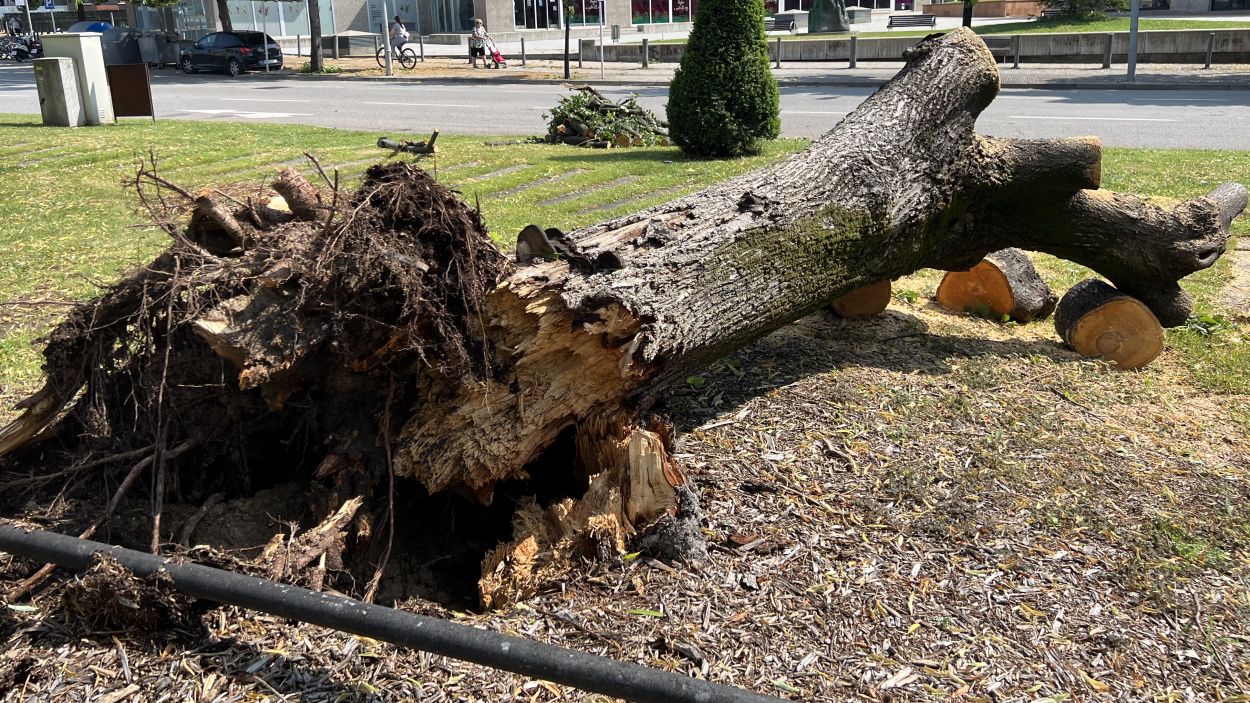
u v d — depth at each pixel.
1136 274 5.79
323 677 3.02
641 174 11.70
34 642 3.15
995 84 5.49
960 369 5.47
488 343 3.73
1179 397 5.45
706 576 3.53
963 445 4.51
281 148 13.41
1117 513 4.04
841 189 4.75
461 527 4.14
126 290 3.89
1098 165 5.46
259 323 3.45
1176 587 3.58
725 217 4.32
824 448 4.42
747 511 3.93
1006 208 5.71
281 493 3.99
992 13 45.94
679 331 3.80
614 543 3.60
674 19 46.22
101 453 3.96
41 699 2.91
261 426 4.03
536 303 3.59
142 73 16.83
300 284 3.51
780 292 4.42
